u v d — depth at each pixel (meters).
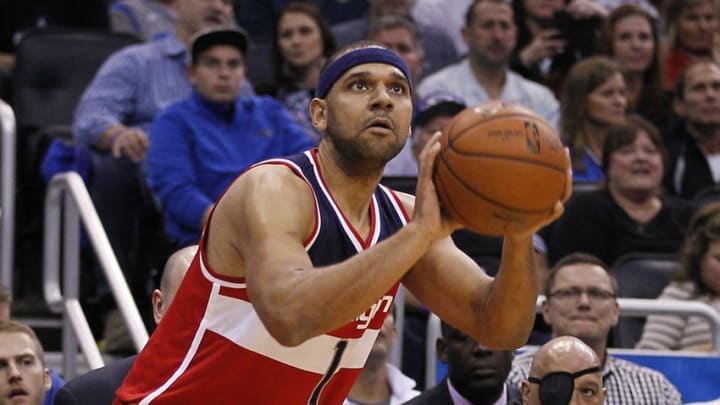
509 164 10.54
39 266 27.50
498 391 18.23
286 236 11.18
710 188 26.17
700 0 31.33
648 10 33.38
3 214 22.97
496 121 10.73
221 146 24.70
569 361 15.73
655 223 24.95
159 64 27.09
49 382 17.83
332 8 33.22
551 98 29.55
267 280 10.81
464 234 23.61
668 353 20.48
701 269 22.75
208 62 24.62
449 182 10.72
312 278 10.55
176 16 30.66
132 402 12.48
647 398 19.52
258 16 32.72
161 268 24.44
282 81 27.83
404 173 26.45
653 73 29.80
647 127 25.11
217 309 11.98
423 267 12.62
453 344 18.17
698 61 29.98
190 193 24.06
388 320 20.44
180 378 12.25
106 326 25.41
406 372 23.45
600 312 19.61
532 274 11.71
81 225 25.97
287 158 11.95
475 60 29.09
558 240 25.02
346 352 12.35
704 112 27.69
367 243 12.14
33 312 27.25
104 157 26.00
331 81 11.77
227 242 11.76
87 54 29.05
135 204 25.83
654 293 23.88
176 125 24.56
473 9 29.09
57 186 22.91
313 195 11.80
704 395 20.38
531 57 30.75
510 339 12.15
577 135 27.09
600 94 26.86
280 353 12.00
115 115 26.47
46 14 32.53
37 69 28.58
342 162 11.94
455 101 25.52
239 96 26.50
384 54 11.75
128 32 30.48
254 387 12.20
